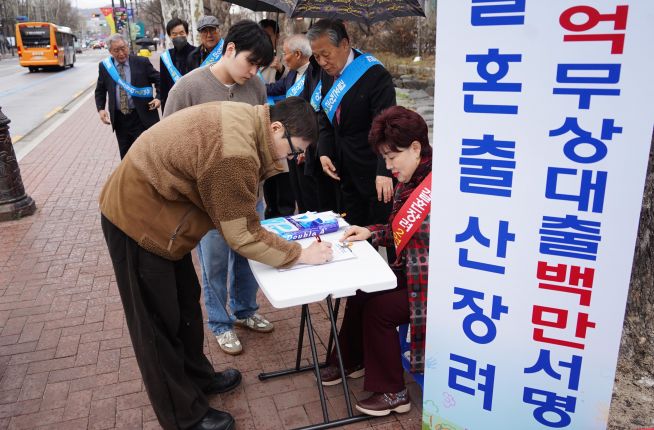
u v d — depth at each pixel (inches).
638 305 99.0
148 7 1800.0
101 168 294.8
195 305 93.8
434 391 81.2
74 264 164.9
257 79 110.5
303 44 170.2
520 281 69.4
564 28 57.8
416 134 85.3
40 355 116.6
